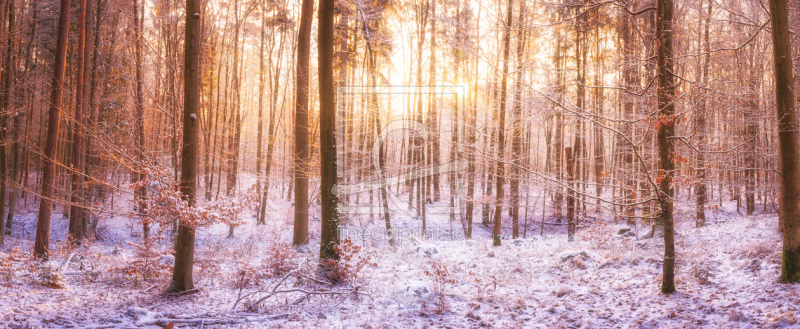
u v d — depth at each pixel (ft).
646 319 20.88
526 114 30.81
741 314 19.30
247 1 90.27
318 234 68.95
